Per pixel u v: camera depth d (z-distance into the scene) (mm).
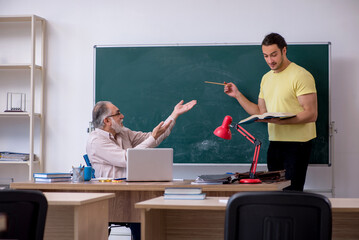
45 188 3143
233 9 4734
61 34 4930
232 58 4637
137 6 4852
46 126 4930
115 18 4871
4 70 5008
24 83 4984
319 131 4527
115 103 4742
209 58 4664
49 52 4934
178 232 2816
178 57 4695
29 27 4992
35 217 1903
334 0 4648
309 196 1730
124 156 3525
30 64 4723
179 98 4684
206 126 4645
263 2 4703
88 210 2391
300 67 4223
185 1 4789
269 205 1771
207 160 4629
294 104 4168
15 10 4988
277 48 4148
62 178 3324
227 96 4637
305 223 1759
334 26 4641
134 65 4738
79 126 4883
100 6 4898
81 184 3072
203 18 4766
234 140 4605
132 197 3156
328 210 1726
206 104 4652
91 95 4879
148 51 4730
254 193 1758
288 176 4133
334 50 4637
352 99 4613
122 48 4758
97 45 4781
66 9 4934
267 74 4426
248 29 4715
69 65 4914
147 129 4703
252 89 4602
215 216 2795
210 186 2936
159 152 3252
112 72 4754
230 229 1777
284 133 4176
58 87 4922
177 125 4672
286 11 4680
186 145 4652
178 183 3105
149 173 3234
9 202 1846
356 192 4582
